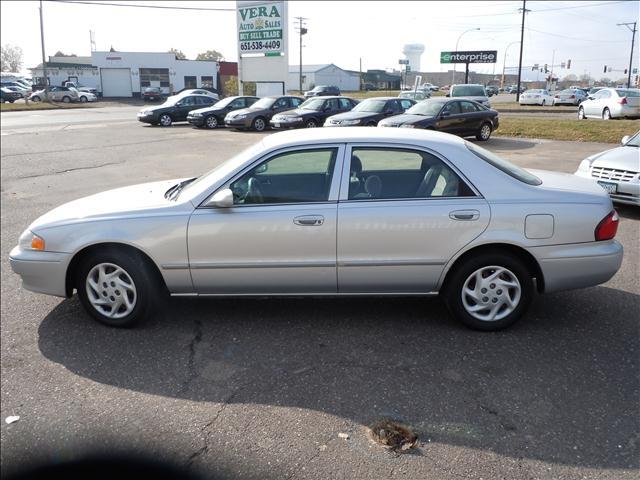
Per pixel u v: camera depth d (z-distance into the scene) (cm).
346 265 383
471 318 392
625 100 1834
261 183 390
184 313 436
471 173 382
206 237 382
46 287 406
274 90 3019
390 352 367
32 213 815
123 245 394
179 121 2545
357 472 252
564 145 1551
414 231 375
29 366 357
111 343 387
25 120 2802
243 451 269
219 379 337
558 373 337
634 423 286
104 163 1320
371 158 388
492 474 250
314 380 333
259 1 2927
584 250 380
